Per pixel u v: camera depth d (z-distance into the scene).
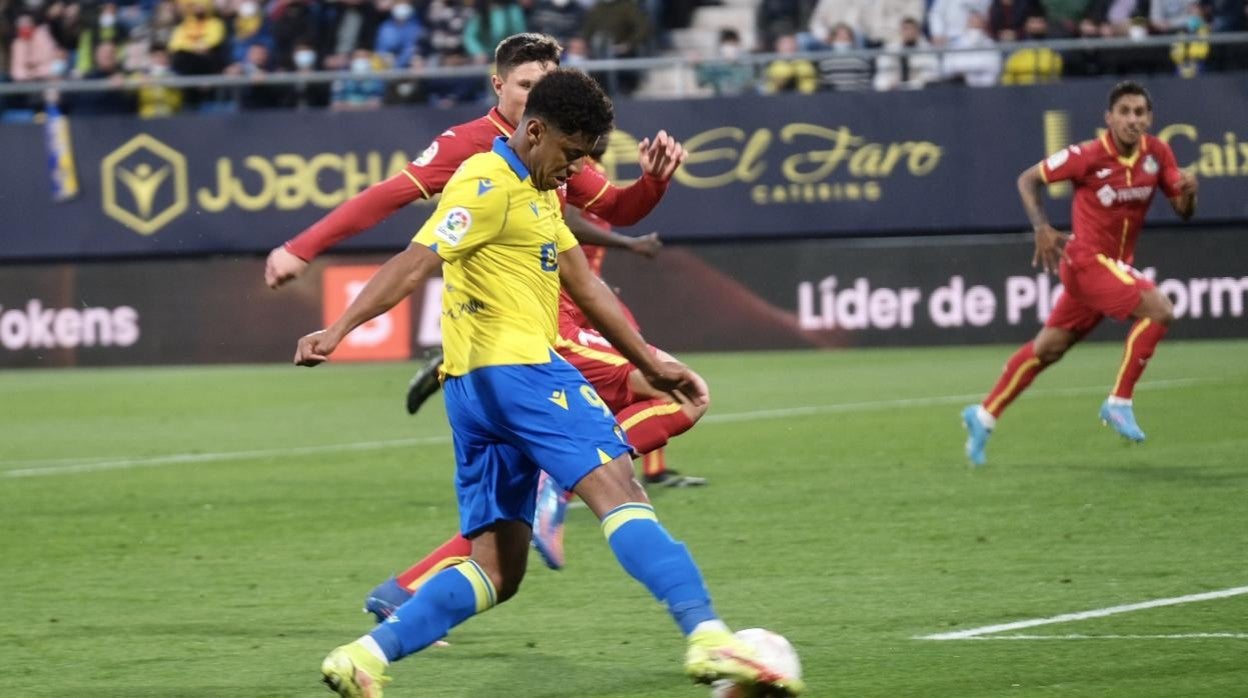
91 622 22.81
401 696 18.30
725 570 25.39
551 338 16.91
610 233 23.14
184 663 20.19
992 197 60.34
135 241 64.00
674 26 71.94
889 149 60.81
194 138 63.56
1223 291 58.69
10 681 19.36
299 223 63.16
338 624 22.39
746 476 35.28
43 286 64.50
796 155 61.22
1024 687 17.50
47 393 56.97
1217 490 30.88
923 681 17.97
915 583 23.80
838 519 29.56
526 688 18.52
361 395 54.06
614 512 16.05
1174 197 34.09
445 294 16.92
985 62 63.31
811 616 21.81
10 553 28.72
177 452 42.47
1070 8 63.88
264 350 63.44
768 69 63.47
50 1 71.81
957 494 31.69
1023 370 34.75
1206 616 20.80
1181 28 63.50
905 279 60.38
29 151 64.38
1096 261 33.69
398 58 68.12
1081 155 33.50
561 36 68.06
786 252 61.00
